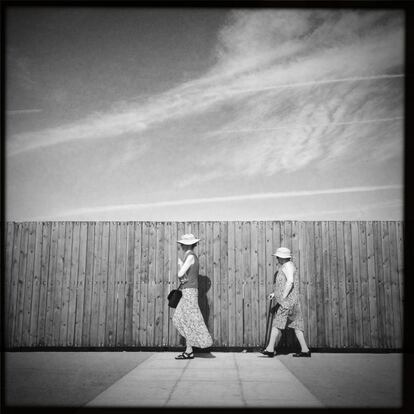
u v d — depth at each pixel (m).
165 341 5.77
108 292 5.88
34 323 5.81
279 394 3.44
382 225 5.93
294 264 5.86
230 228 5.96
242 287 5.84
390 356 5.43
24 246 5.95
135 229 6.00
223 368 4.57
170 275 5.90
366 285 5.80
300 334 5.37
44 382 3.93
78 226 6.00
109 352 5.71
